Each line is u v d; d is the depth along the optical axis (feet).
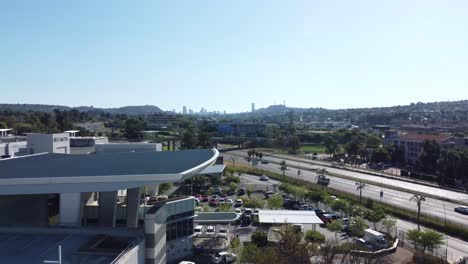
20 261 110.52
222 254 175.83
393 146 537.24
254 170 459.32
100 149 270.87
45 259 112.37
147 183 132.36
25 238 131.03
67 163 163.02
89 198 168.76
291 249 164.96
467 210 261.24
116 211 165.48
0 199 153.58
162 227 149.59
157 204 163.22
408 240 200.23
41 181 131.23
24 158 183.42
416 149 510.17
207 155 173.88
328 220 239.91
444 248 193.16
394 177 420.77
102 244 127.44
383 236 195.83
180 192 335.67
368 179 410.72
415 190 347.36
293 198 306.35
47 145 289.94
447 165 379.55
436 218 243.40
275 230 197.67
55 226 143.23
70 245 124.47
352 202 266.98
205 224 223.92
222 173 395.75
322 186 350.64
